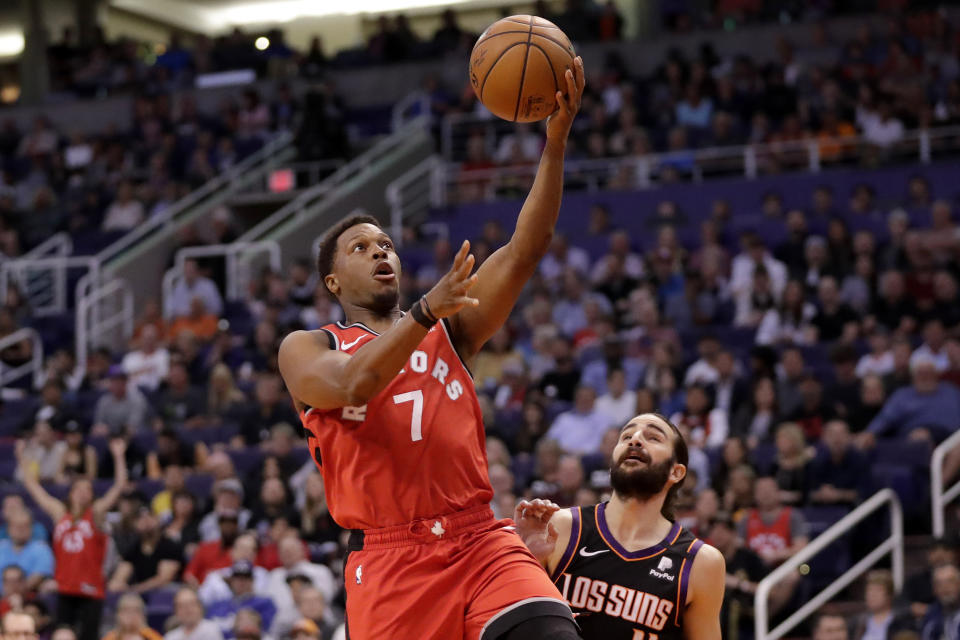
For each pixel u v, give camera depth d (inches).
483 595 217.9
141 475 763.4
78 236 1158.3
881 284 804.6
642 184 1044.5
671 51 1192.8
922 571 522.0
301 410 233.3
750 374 745.0
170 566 657.6
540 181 231.9
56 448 785.6
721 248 890.7
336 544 642.8
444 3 1711.4
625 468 274.1
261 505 677.3
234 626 542.3
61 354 926.4
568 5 1348.4
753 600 536.4
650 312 800.9
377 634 221.6
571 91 228.5
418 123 1254.9
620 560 273.7
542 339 799.7
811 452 616.4
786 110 1096.2
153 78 1471.5
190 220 1144.8
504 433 700.7
